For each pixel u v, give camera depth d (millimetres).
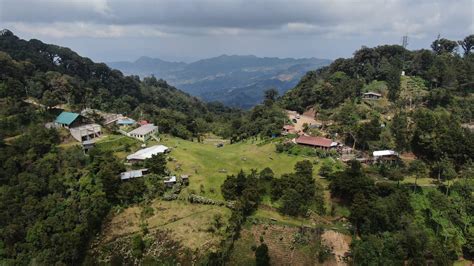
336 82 176500
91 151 115875
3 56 156375
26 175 101312
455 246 87938
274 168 119500
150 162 113000
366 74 177625
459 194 99750
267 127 151125
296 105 177000
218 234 93375
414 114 132125
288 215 99000
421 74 173625
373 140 123312
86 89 196250
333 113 154125
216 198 105062
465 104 146875
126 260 88000
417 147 119375
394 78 164625
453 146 109688
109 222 97188
